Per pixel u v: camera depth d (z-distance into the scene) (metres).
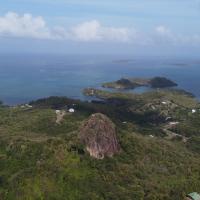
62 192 122.06
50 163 131.88
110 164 138.62
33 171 129.25
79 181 126.50
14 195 122.44
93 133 142.00
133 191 128.50
